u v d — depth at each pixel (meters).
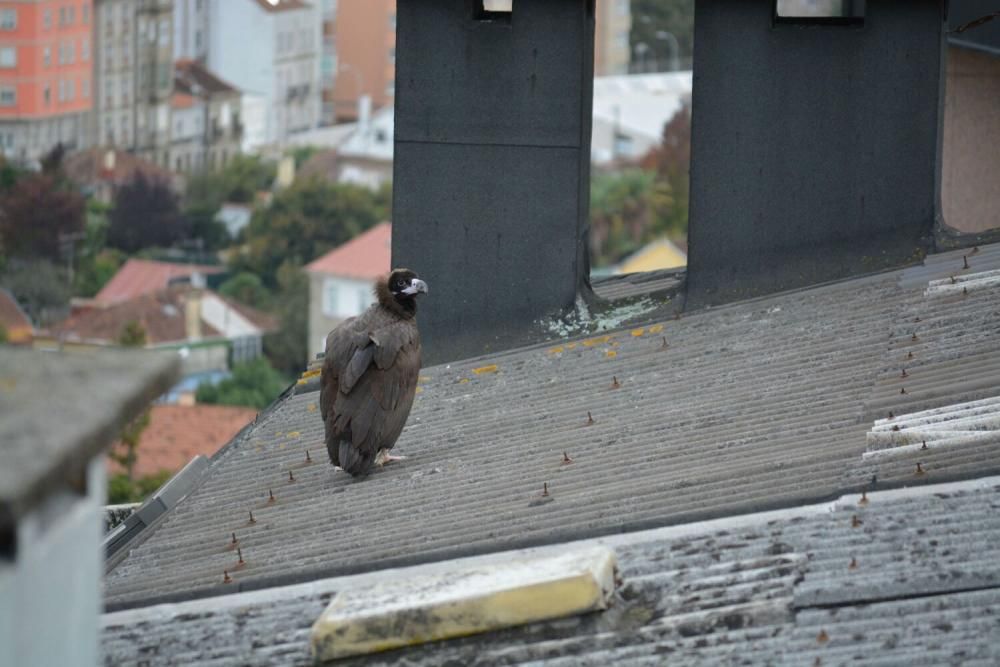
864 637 8.20
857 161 15.19
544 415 13.74
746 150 15.30
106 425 6.21
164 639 9.59
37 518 6.10
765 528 9.41
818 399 12.38
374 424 13.23
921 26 14.96
